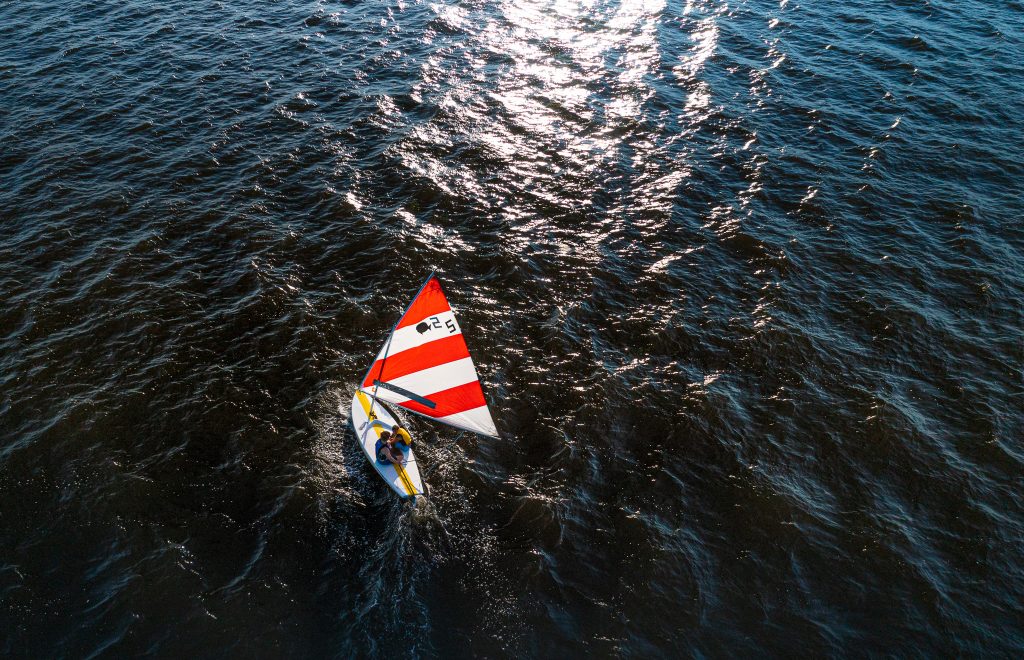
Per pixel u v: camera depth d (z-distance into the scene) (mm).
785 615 14703
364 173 27062
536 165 28016
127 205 24750
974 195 26516
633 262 23750
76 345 19750
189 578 14836
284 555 15438
